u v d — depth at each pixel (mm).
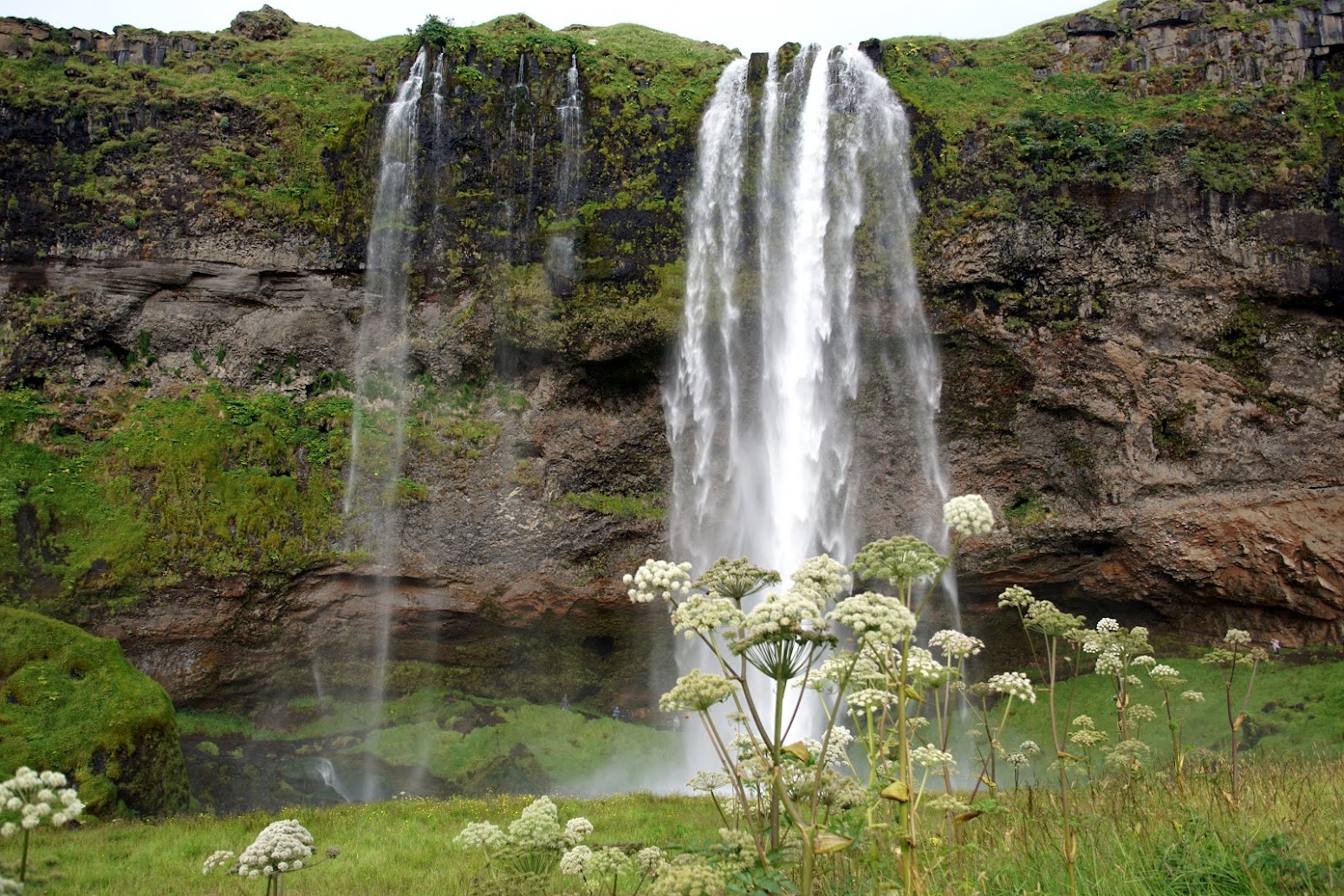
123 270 26312
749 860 5145
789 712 25375
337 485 25859
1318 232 24125
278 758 23953
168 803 19547
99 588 23438
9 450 24297
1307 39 25719
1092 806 8344
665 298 25906
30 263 26188
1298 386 24172
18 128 26484
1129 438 24750
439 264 26469
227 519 24672
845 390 26031
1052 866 6652
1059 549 25312
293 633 25219
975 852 6867
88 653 20500
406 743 25062
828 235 25922
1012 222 25016
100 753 18828
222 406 25953
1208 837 6812
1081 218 24938
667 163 26578
